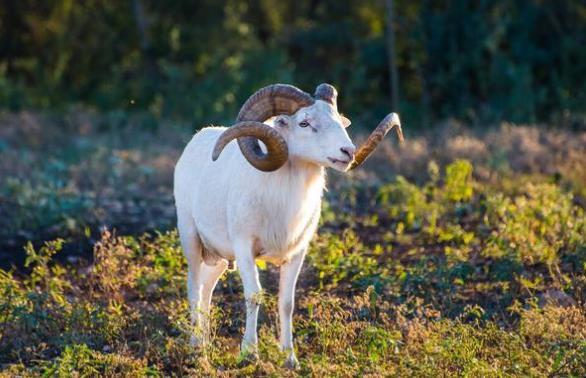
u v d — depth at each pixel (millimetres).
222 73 48469
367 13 53875
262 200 12609
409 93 49125
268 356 12430
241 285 16266
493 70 43406
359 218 22594
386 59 48875
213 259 14188
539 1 45875
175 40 52594
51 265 19125
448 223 20375
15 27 52688
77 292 16297
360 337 13070
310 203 12789
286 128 12516
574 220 18750
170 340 13102
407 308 14906
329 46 52656
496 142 31828
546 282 16219
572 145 31078
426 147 32125
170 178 28547
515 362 12273
